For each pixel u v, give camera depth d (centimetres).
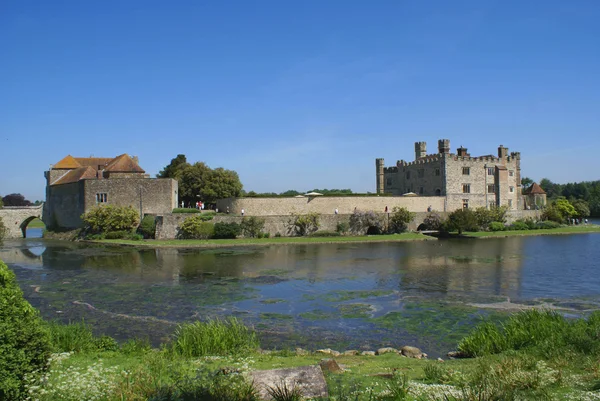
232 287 3259
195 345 1619
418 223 7956
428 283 3384
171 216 6819
